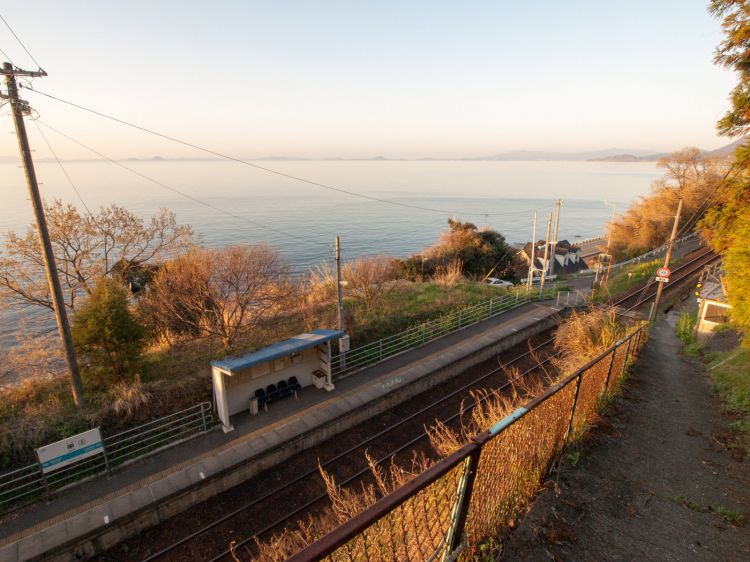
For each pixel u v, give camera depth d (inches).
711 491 193.9
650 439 245.8
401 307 886.4
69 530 347.6
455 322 844.0
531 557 137.3
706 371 454.3
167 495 387.5
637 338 445.7
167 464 429.4
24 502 375.9
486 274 1558.8
